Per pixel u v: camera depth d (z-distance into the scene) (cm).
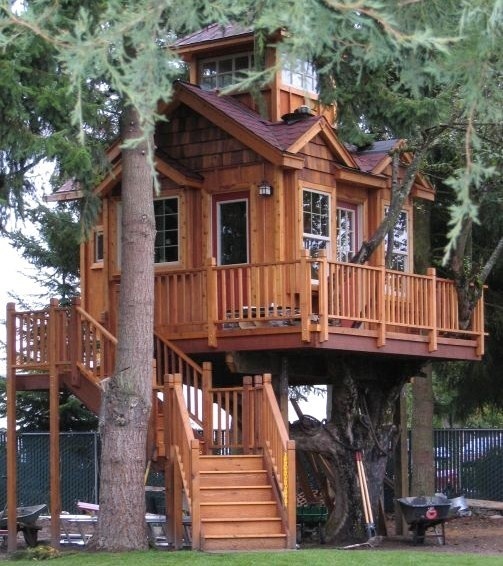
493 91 955
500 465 2803
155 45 923
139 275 1714
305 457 2200
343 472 1994
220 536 1625
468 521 2523
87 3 1401
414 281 1989
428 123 1864
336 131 2042
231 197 2028
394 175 2012
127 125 1725
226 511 1669
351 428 2005
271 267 1845
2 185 1641
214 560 1466
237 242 2017
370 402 2102
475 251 2544
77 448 2802
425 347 2012
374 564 1417
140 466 1697
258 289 1841
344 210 2147
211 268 1891
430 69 941
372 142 2225
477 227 2525
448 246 827
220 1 939
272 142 1953
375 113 1869
